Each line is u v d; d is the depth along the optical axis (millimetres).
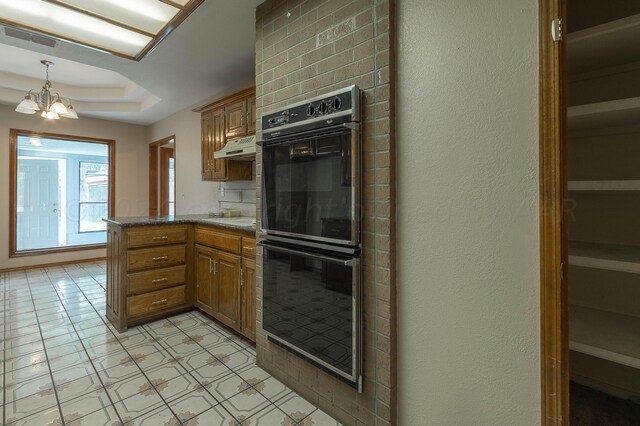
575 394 1602
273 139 1877
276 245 1894
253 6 2055
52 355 2221
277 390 1854
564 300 1001
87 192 5789
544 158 1012
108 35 2338
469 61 1173
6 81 3867
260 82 2043
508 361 1106
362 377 1486
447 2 1223
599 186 1164
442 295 1261
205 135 3529
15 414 1612
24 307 3152
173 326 2738
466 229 1194
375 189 1428
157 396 1777
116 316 2691
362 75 1462
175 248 2930
